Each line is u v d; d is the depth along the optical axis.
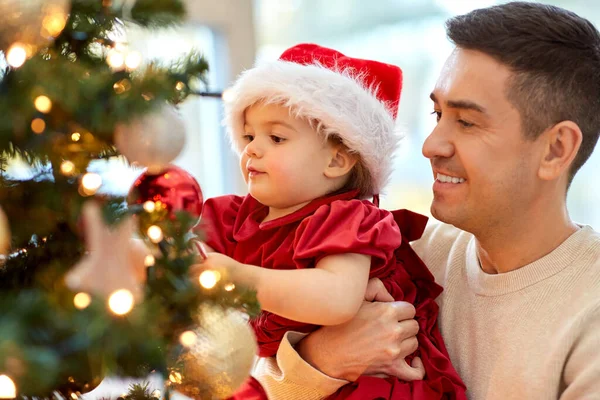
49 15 0.62
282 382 1.03
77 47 0.72
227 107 1.05
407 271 1.14
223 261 0.86
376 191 1.10
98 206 0.67
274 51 2.44
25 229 0.69
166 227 0.71
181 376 0.73
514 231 1.04
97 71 0.68
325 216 0.98
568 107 1.00
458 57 1.03
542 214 1.04
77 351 0.58
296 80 0.99
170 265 0.71
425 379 1.05
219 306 0.72
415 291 1.12
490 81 0.98
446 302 1.14
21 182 0.70
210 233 1.07
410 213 1.13
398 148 1.10
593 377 0.93
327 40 2.48
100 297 0.62
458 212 1.03
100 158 0.73
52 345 0.57
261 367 1.10
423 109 2.36
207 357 0.71
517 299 1.04
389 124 1.07
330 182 1.05
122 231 0.68
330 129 0.99
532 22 1.00
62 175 0.68
